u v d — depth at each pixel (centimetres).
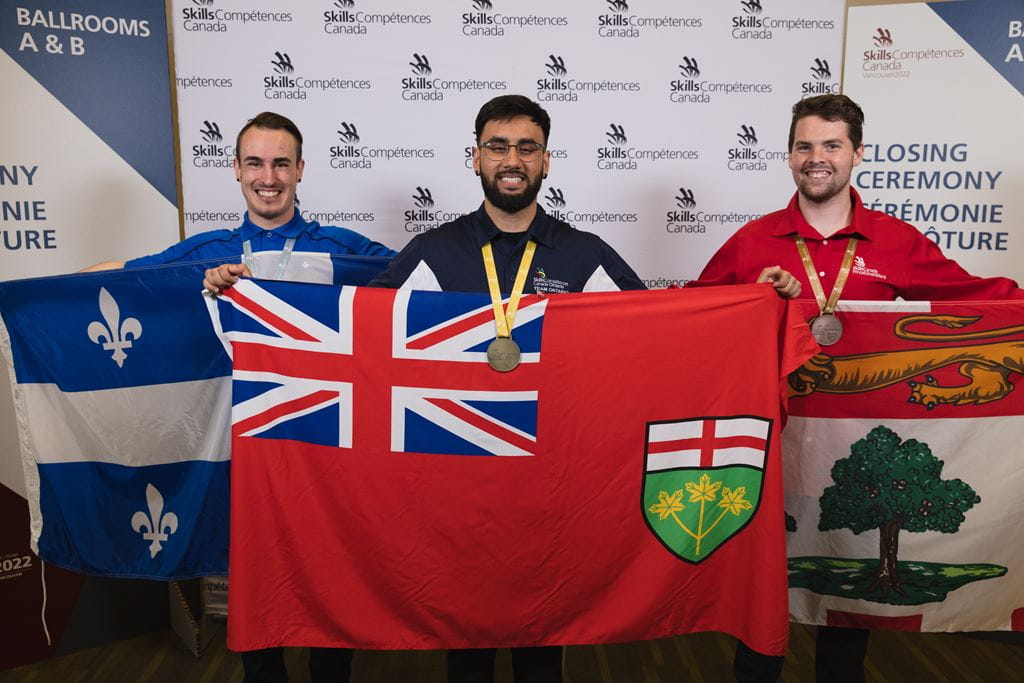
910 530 195
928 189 305
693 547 171
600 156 311
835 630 206
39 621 269
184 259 229
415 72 301
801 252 213
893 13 298
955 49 296
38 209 267
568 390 169
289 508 169
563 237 198
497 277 193
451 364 168
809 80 310
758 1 304
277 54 296
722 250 229
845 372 192
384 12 297
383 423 169
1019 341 188
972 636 278
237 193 300
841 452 195
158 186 281
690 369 168
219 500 194
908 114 302
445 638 174
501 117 188
